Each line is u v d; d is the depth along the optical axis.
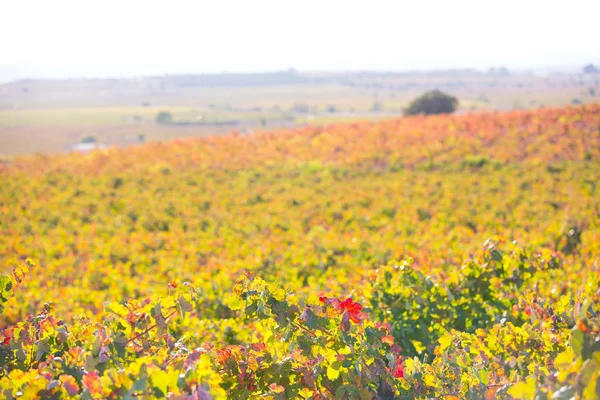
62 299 11.38
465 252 11.45
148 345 4.18
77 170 39.38
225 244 17.30
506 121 44.81
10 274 4.55
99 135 189.50
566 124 41.38
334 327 3.97
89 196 29.25
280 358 4.04
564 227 16.28
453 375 4.09
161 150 45.78
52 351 4.22
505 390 3.72
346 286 10.45
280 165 39.19
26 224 22.70
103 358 3.65
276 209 24.20
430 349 5.91
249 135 51.72
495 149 37.97
